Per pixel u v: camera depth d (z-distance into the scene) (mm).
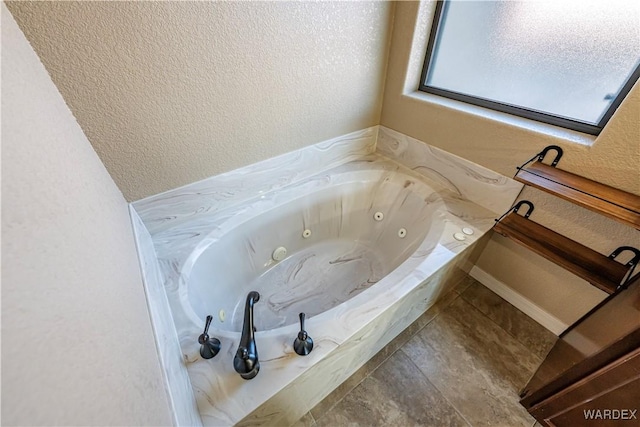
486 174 1395
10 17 592
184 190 1242
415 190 1629
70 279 365
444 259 1212
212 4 931
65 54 772
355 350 1049
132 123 976
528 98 1236
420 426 1129
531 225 1289
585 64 1026
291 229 1633
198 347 864
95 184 744
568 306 1344
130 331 519
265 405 764
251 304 853
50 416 224
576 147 1053
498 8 1173
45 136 492
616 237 1060
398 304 1075
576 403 945
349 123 1653
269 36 1104
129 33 839
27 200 328
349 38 1332
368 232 1833
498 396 1207
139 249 917
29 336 241
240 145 1299
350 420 1140
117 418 337
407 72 1512
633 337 729
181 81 1002
